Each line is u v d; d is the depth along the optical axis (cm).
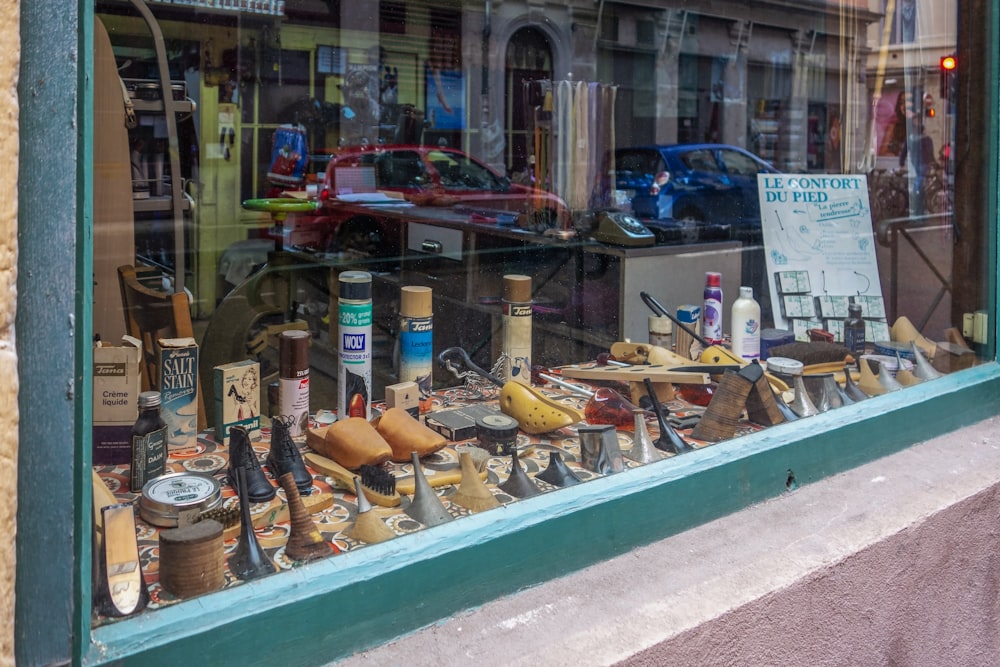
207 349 150
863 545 143
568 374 185
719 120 329
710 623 120
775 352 205
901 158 259
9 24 78
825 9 310
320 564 108
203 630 94
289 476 120
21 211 81
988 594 174
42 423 83
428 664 106
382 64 222
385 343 161
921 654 159
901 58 272
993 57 218
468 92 243
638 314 212
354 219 184
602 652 111
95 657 88
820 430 169
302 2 200
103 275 132
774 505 157
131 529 100
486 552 120
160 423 127
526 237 206
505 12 248
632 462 147
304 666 103
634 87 291
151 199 151
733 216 247
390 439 142
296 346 149
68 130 83
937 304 228
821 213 254
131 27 153
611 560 135
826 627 138
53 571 85
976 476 174
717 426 161
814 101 313
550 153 255
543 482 137
